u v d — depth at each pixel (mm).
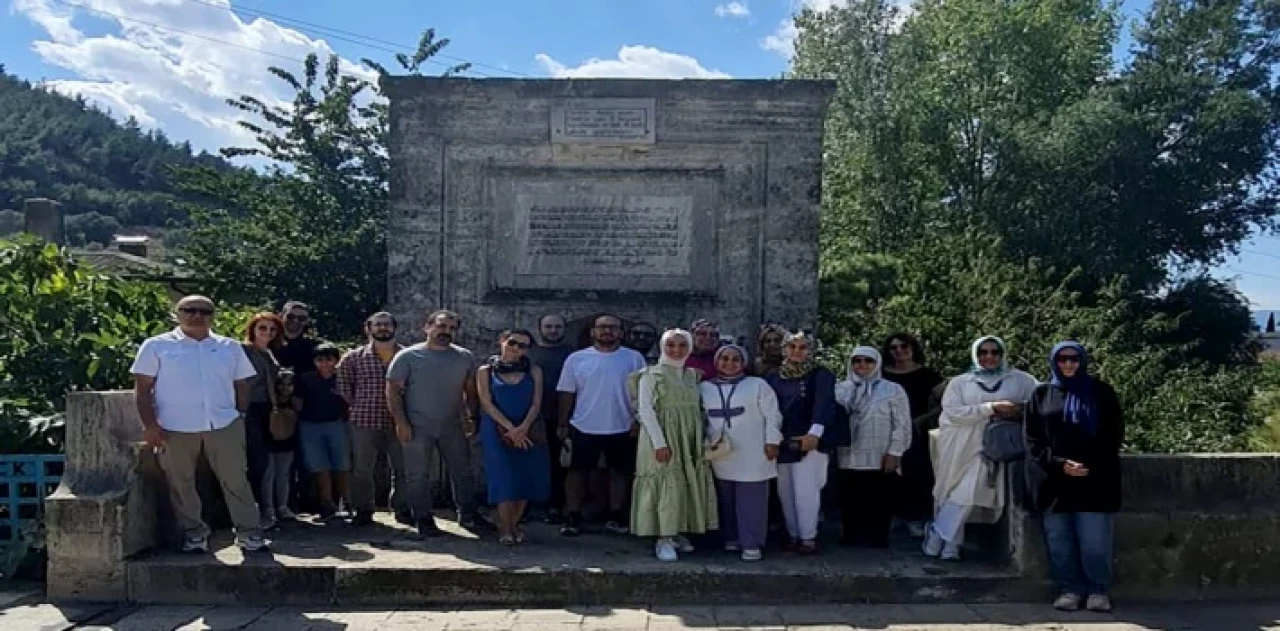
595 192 9711
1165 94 29703
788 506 7742
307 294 23047
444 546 7836
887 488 7906
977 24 30109
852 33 33906
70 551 7172
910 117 31188
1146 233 29625
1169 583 7141
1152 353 12891
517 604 7086
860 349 8039
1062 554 6977
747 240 9641
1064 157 28344
